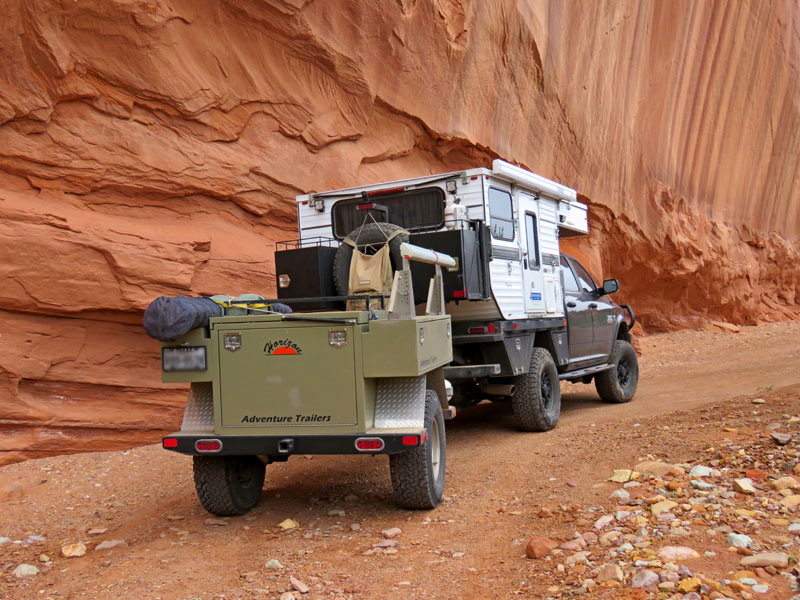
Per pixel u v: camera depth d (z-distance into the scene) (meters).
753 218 23.64
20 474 6.36
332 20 10.23
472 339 6.77
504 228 7.06
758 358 13.50
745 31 21.20
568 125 15.34
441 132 12.37
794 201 25.75
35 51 7.25
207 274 8.28
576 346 8.67
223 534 4.68
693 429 6.08
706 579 3.24
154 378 7.66
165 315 4.54
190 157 8.64
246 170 9.24
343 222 7.29
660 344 17.34
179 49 8.56
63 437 6.95
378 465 6.40
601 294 9.75
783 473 4.65
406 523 4.68
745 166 22.77
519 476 5.57
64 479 6.30
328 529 4.66
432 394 5.14
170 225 8.44
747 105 22.19
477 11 12.57
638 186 17.97
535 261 7.81
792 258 25.00
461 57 12.42
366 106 11.00
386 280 6.15
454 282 6.16
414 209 6.98
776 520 3.91
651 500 4.38
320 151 10.42
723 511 4.10
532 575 3.61
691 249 19.12
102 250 7.20
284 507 5.27
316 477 6.12
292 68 10.00
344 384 4.57
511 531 4.33
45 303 6.90
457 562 3.91
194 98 8.68
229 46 9.19
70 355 7.12
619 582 3.33
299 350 4.62
